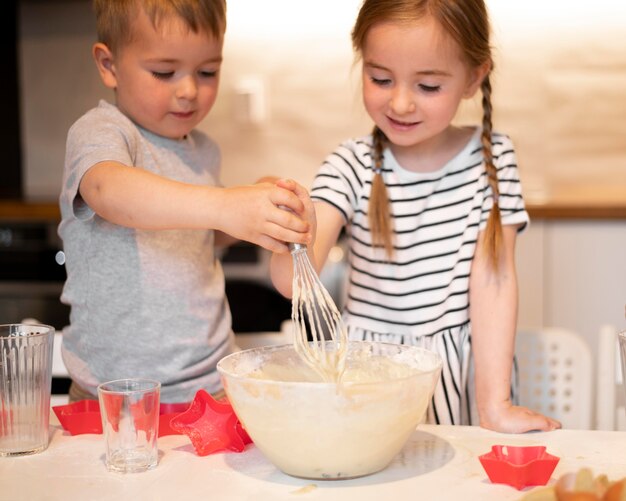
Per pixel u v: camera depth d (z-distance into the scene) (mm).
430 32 1209
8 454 999
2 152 3416
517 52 3119
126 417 949
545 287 2670
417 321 1403
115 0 1246
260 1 3232
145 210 1043
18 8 3352
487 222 1362
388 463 946
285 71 3256
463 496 872
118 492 889
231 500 866
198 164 1407
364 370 1072
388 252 1405
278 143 3287
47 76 3379
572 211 2621
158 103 1273
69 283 1319
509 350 1306
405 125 1274
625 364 978
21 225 2857
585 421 1516
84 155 1159
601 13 3076
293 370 1057
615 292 2641
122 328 1287
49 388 1039
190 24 1228
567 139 3137
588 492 759
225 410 1012
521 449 940
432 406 1383
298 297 1012
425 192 1405
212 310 1347
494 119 3146
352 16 3207
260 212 991
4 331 1088
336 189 1387
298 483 910
